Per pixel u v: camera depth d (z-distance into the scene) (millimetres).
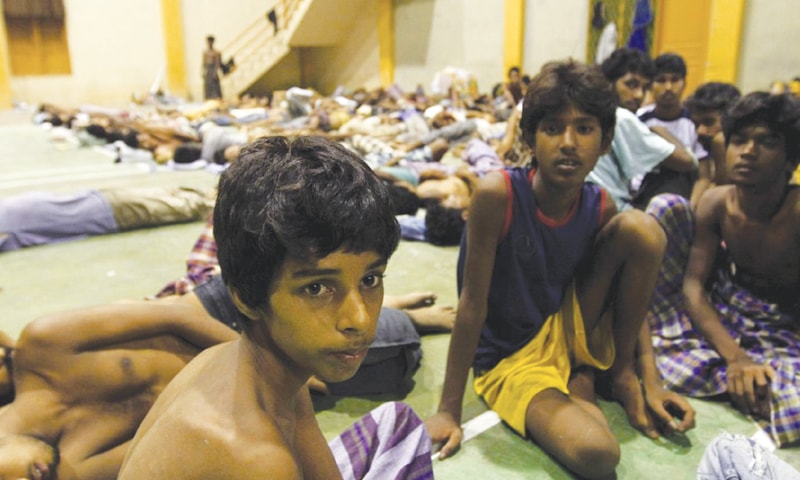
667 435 2064
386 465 1528
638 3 9859
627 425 2123
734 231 2297
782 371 2100
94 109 12109
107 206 4453
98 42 14797
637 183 3471
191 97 15977
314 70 16250
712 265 2426
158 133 7719
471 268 2016
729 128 2174
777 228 2211
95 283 3555
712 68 9125
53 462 1632
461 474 1884
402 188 4645
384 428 1592
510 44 11656
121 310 1744
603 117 1886
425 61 13602
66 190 5812
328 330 829
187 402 860
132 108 13852
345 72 15445
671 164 3182
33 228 4199
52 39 14375
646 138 3055
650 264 1973
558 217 2021
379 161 6422
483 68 12344
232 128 10281
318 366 865
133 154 7555
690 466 1914
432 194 4625
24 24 14039
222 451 803
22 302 3275
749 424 2127
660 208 2377
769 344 2268
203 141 7273
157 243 4293
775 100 2049
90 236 4441
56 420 1673
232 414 836
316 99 11562
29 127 11008
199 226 4707
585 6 10562
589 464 1790
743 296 2373
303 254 791
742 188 2195
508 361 2178
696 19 9312
